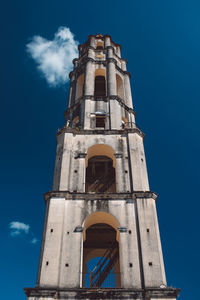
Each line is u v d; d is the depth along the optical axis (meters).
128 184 30.33
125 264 24.12
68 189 29.66
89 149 34.12
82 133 35.25
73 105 42.16
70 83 48.00
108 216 27.81
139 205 27.78
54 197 28.23
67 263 24.09
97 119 39.09
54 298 21.72
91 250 34.56
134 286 22.88
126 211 27.53
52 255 24.34
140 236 25.62
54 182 30.80
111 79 43.78
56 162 32.75
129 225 26.58
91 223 29.28
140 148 34.28
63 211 27.27
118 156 32.81
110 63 46.84
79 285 22.86
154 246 25.05
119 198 28.47
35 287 22.17
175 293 21.91
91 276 27.08
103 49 50.84
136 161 32.16
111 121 37.31
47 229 25.94
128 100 43.97
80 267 23.94
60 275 23.38
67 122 37.72
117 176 30.97
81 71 47.44
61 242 25.28
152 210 27.47
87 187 36.44
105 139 34.59
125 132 35.41
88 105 39.47
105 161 36.84
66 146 33.50
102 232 33.72
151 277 23.20
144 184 30.47
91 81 43.69
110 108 39.03
